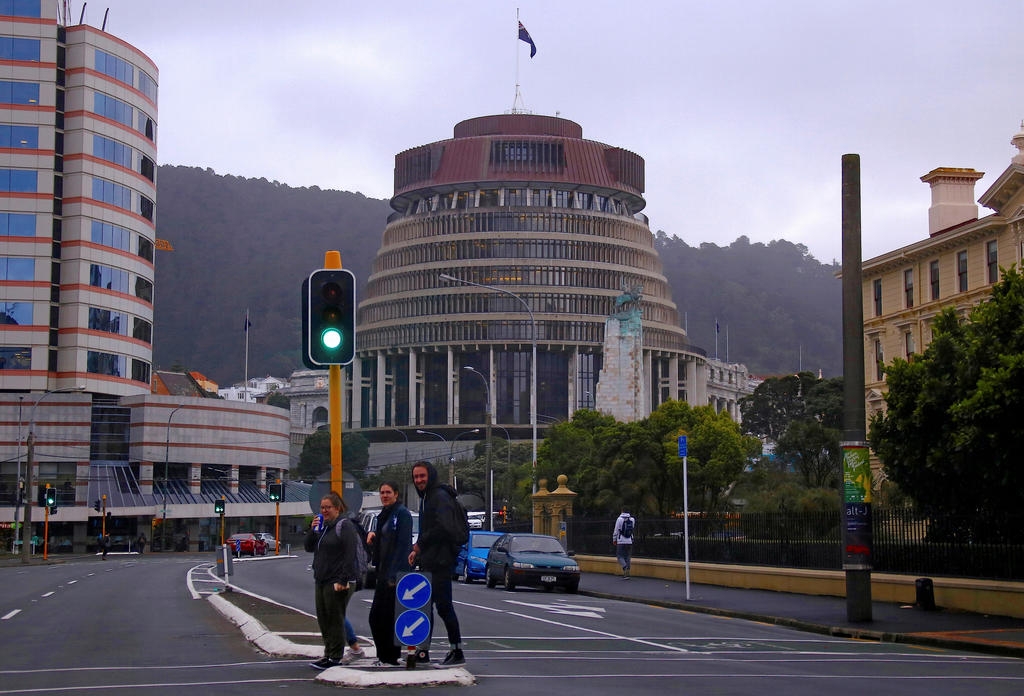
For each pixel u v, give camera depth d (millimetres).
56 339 105500
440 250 187750
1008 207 56688
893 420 31078
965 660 17562
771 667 16109
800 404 140875
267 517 129000
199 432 117250
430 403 194375
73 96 106312
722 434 76688
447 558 15094
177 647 18531
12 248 103250
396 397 197000
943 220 64688
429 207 196750
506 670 15328
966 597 25219
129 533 110750
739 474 77312
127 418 112812
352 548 14906
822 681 14523
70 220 105875
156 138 116875
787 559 33562
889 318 67062
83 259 105688
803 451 89750
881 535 29219
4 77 103688
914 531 28078
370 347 193500
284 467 135000
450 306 186500
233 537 89562
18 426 101750
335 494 15039
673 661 16719
